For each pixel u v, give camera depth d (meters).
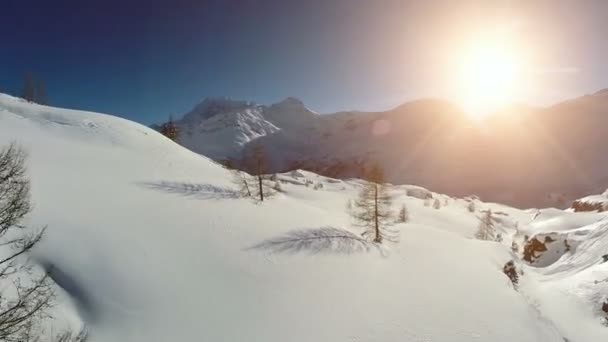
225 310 15.73
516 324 18.06
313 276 20.03
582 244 38.41
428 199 114.62
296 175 119.06
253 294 17.30
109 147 38.34
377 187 29.23
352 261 22.92
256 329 14.98
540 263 43.19
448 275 23.34
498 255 31.56
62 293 14.09
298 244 23.73
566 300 24.20
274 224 26.77
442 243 31.69
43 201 18.80
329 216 36.06
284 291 18.06
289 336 14.91
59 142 33.81
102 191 23.80
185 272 17.50
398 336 15.91
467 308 19.02
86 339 12.66
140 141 43.84
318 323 16.03
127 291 15.20
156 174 33.47
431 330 16.66
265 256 21.16
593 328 20.47
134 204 23.28
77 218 18.33
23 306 9.56
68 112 45.12
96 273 15.41
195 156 49.28
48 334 11.84
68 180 23.70
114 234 18.23
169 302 15.34
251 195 35.28
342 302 17.97
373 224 29.83
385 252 26.08
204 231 22.34
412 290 20.34
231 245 21.48
